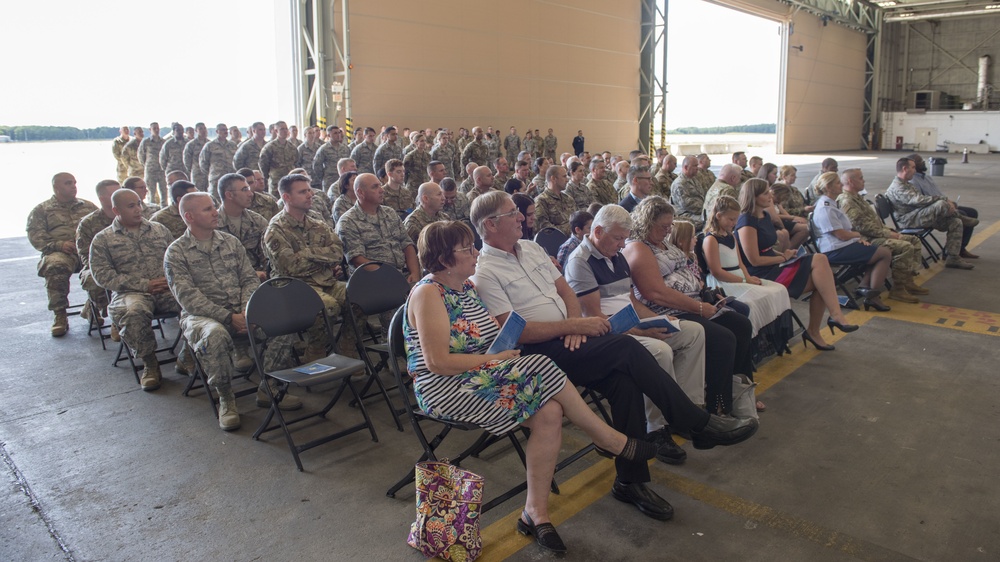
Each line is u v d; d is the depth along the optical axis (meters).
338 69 14.04
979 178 18.05
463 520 2.38
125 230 4.37
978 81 33.53
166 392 4.06
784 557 2.38
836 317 4.50
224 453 3.27
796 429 3.44
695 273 3.75
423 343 2.46
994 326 5.12
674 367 3.22
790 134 30.38
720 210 4.25
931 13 33.41
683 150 35.38
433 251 2.55
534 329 2.79
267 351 3.87
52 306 5.14
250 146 9.99
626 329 2.79
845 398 3.82
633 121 22.08
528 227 5.11
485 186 6.40
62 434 3.47
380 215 4.86
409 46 15.07
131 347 4.01
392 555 2.44
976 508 2.67
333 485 2.96
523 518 2.56
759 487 2.87
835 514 2.65
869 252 5.52
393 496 2.86
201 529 2.62
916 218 7.23
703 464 3.10
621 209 3.19
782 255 4.91
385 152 10.61
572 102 19.66
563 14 18.88
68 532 2.60
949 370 4.21
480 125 17.03
